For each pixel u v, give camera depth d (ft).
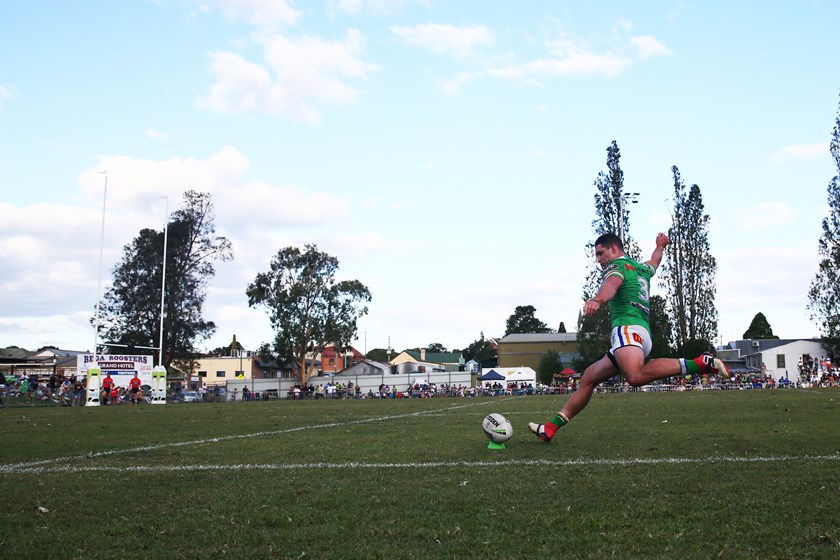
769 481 17.87
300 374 237.86
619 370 27.07
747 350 297.33
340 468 22.27
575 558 11.62
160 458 26.22
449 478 19.53
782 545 12.07
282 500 16.84
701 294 209.15
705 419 40.91
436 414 57.52
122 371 148.05
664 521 13.87
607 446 26.55
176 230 223.92
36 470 23.11
